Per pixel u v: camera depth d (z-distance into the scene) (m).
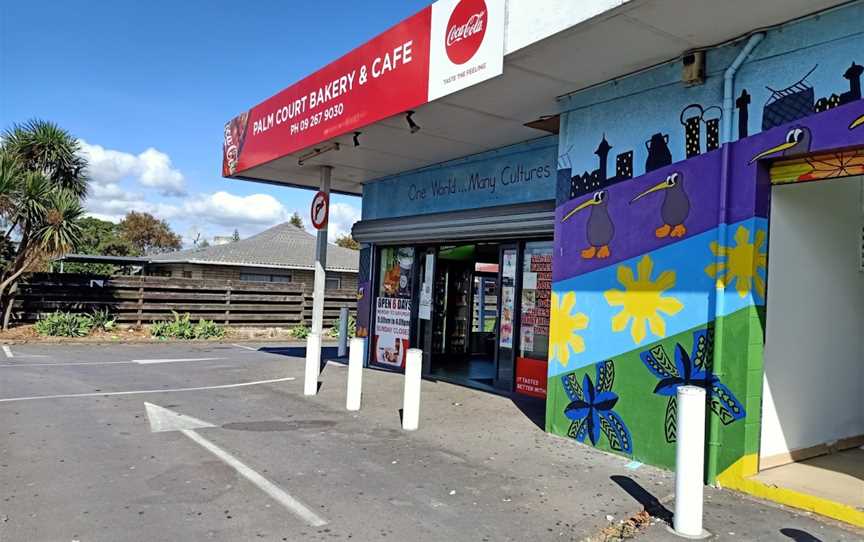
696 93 5.38
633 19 4.77
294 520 4.25
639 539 4.06
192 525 4.11
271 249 31.36
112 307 18.20
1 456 5.58
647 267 5.67
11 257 16.66
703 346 5.16
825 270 5.65
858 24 4.33
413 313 11.31
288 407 8.00
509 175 8.86
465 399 8.59
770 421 5.15
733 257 4.98
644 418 5.64
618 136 6.05
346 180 12.00
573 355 6.40
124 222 58.62
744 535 4.09
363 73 7.68
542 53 5.50
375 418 7.43
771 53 4.83
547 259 8.63
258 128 10.45
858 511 4.22
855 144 4.30
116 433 6.46
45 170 17.34
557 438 6.50
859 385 6.16
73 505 4.42
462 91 6.44
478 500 4.70
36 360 12.34
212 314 19.81
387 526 4.18
